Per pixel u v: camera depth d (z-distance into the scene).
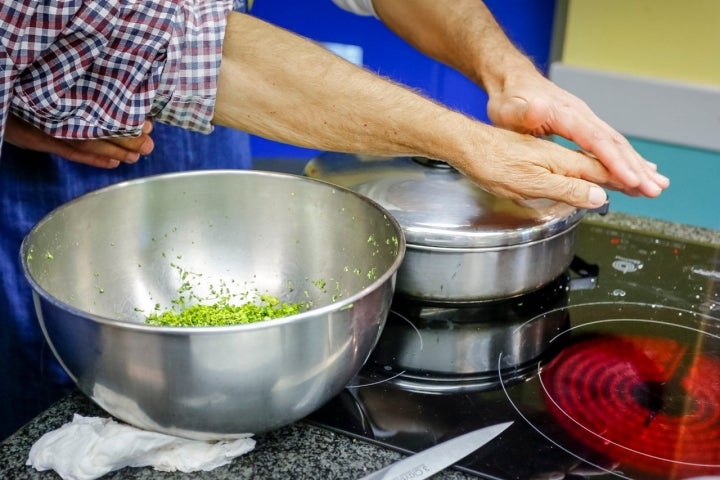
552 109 0.80
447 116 0.70
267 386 0.55
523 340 0.78
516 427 0.65
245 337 0.53
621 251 0.97
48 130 0.66
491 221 0.78
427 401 0.69
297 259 0.80
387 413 0.67
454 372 0.73
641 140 1.54
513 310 0.83
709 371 0.73
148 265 0.78
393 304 0.84
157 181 0.76
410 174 0.88
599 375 0.73
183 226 0.79
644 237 1.00
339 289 0.78
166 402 0.55
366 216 0.73
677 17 1.42
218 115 0.70
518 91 0.84
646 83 1.48
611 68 1.53
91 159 0.81
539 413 0.67
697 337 0.79
